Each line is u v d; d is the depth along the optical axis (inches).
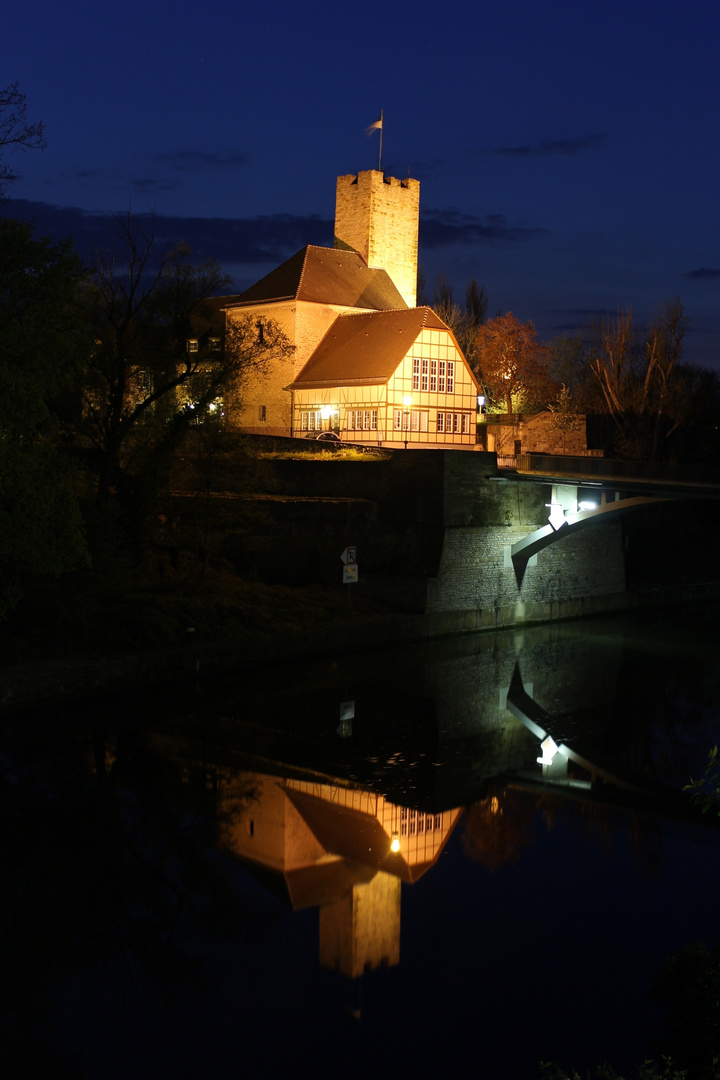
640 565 1899.6
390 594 1358.3
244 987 494.6
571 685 1165.7
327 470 1439.5
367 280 2493.8
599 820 732.0
